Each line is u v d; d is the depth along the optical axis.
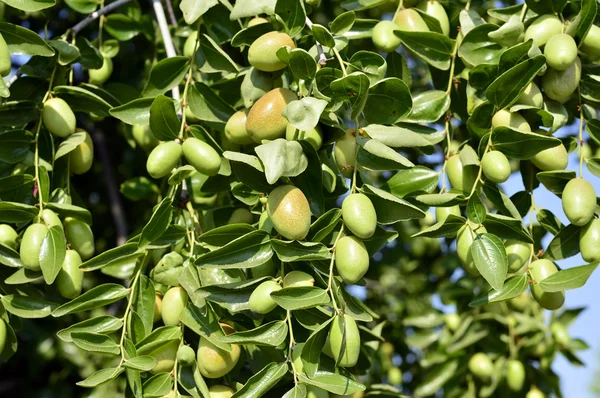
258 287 1.19
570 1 1.29
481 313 1.63
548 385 1.60
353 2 1.37
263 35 1.25
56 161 1.33
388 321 1.73
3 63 1.24
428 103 1.33
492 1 1.52
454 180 1.28
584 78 1.29
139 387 1.20
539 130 1.28
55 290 1.32
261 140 1.22
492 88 1.24
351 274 1.17
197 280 1.22
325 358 1.21
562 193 1.24
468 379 1.63
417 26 1.33
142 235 1.24
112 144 1.75
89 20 1.41
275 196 1.18
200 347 1.22
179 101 1.32
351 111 1.21
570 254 1.24
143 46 1.67
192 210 1.30
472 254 1.21
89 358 1.66
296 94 1.24
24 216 1.27
